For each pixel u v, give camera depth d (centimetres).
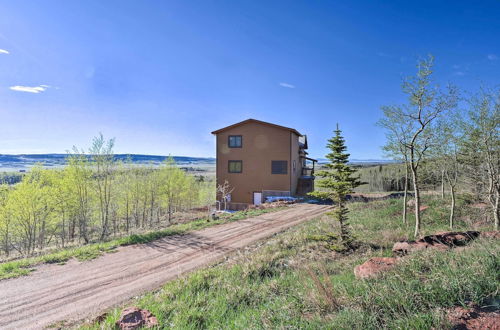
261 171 2917
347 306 381
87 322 546
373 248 850
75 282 793
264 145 2916
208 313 522
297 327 364
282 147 2858
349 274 566
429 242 657
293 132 2938
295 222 1583
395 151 1062
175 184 3225
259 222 1641
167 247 1155
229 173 3030
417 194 912
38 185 2323
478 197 1131
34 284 781
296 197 2809
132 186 2986
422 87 827
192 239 1284
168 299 618
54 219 2550
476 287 325
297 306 440
